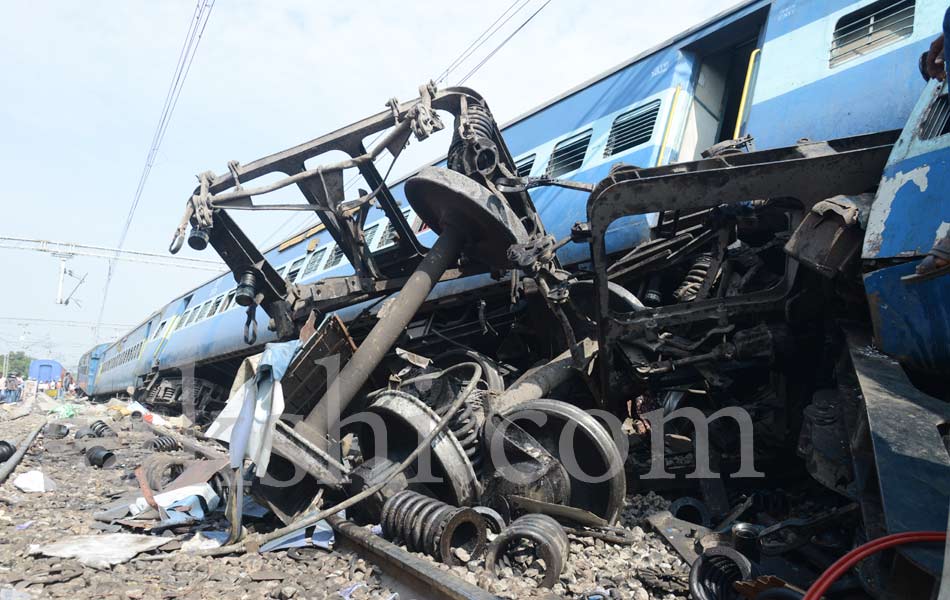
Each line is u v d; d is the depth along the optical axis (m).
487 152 7.06
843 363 4.38
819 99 6.12
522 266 6.24
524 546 4.64
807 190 4.60
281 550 4.99
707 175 4.79
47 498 7.14
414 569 4.02
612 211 5.14
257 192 7.19
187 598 3.91
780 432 5.31
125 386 29.66
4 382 45.00
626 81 8.91
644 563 4.37
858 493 3.23
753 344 5.08
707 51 8.31
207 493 6.23
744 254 5.95
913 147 3.55
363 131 7.41
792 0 7.06
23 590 3.92
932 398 3.19
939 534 2.34
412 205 7.54
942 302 3.10
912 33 5.58
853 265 3.97
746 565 3.61
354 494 5.71
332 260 13.87
